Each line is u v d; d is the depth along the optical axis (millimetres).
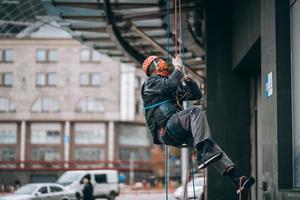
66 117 82125
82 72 82750
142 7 16969
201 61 23188
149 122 6973
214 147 6531
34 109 82688
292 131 8852
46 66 82625
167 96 6906
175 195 31250
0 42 82562
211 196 14289
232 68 14930
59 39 82625
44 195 32625
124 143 84062
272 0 9281
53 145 82500
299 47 8594
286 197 8227
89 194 28422
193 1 15383
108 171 40625
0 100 82750
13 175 79625
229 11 15141
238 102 14898
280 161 8805
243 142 14781
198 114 6598
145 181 77000
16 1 19469
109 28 17109
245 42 13008
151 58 7164
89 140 82750
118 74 82812
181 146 7070
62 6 17266
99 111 82750
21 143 82125
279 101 8930
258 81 14570
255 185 14461
